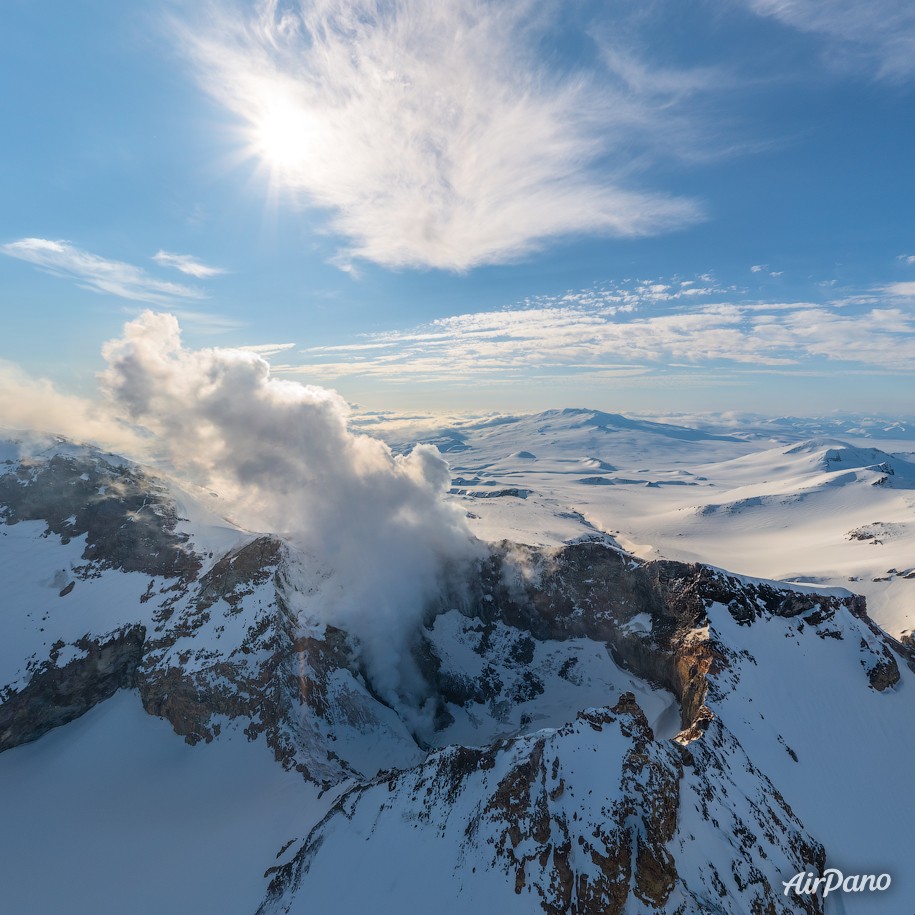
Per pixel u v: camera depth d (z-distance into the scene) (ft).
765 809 189.37
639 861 143.13
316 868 172.96
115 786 233.55
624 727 182.91
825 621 298.56
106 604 298.76
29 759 248.32
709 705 229.04
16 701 254.88
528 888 141.08
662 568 340.18
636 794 157.58
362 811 188.03
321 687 290.56
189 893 183.62
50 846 206.39
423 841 166.61
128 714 265.54
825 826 198.90
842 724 246.27
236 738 254.27
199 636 284.61
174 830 211.82
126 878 192.03
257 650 282.15
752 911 149.59
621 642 345.51
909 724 255.70
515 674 362.33
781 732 231.30
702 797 176.96
